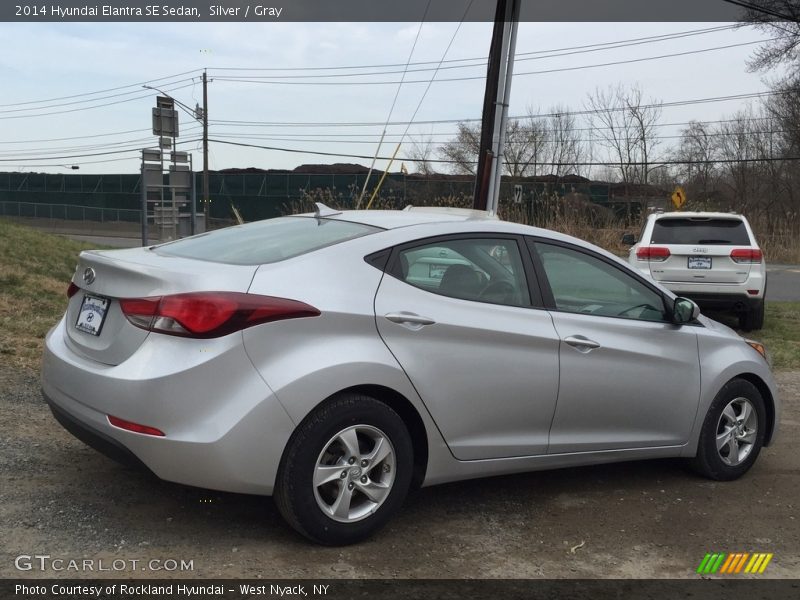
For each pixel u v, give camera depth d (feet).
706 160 142.92
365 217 13.58
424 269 12.39
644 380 14.29
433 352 11.86
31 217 192.34
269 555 10.96
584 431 13.80
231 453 10.30
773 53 95.55
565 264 14.08
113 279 11.43
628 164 133.69
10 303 26.45
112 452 10.77
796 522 13.48
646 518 13.39
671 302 15.14
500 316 12.69
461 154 152.05
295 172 180.34
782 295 58.90
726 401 15.55
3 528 11.12
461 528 12.50
